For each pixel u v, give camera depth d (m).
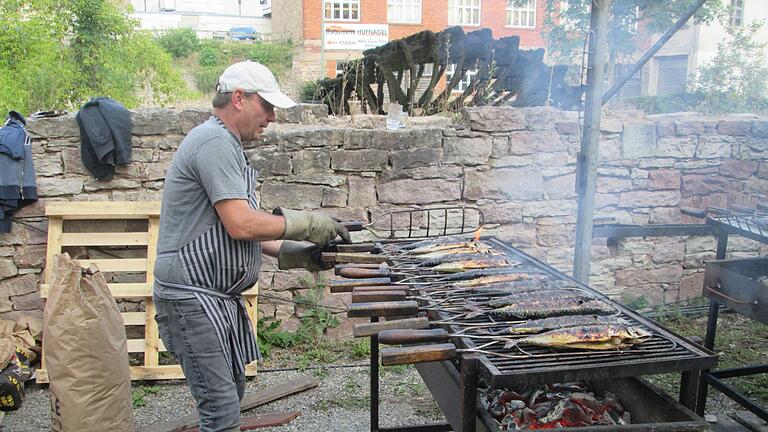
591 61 3.71
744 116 5.99
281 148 4.45
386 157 4.61
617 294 5.30
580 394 2.26
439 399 2.28
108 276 4.38
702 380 3.38
